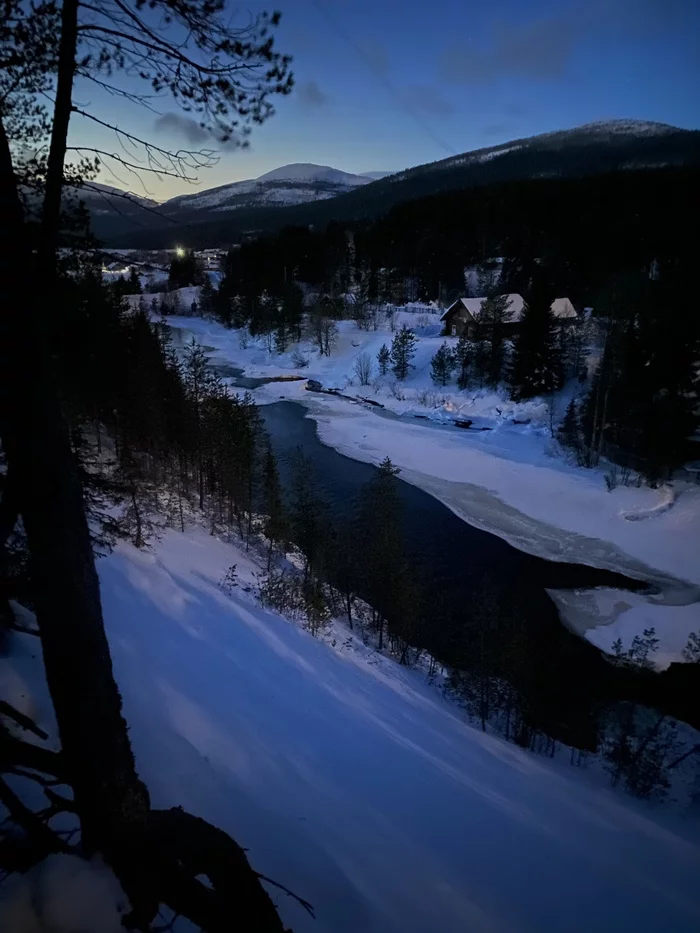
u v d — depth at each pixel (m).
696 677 19.97
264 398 61.06
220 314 94.88
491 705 17.11
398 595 20.77
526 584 26.58
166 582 16.72
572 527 31.98
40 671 7.70
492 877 7.45
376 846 7.04
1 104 3.79
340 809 7.73
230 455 27.47
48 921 3.33
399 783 9.60
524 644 18.62
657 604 25.03
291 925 4.95
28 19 3.71
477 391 55.09
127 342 28.83
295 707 11.44
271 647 14.97
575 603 25.09
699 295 39.88
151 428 28.06
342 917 5.34
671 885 9.19
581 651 21.80
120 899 3.54
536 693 17.62
